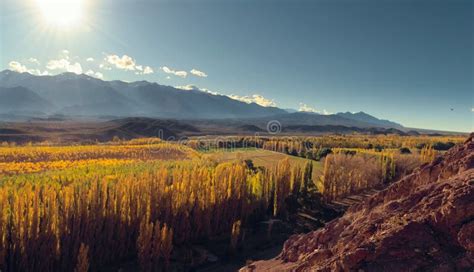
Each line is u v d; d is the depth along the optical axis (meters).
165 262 59.44
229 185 79.06
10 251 50.44
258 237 77.62
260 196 87.75
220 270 62.06
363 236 23.58
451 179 24.31
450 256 18.20
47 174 84.44
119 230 61.75
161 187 68.62
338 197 103.25
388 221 23.36
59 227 53.91
